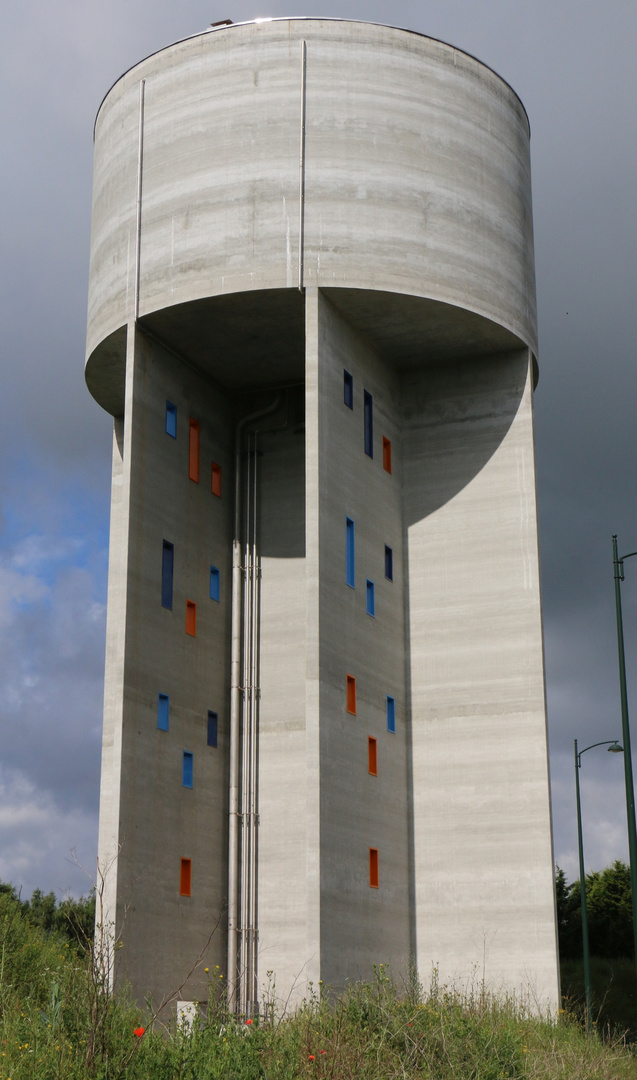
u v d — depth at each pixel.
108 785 25.50
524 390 29.05
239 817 27.58
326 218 25.64
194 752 27.02
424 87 27.25
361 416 27.48
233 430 30.48
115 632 29.28
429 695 28.23
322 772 23.55
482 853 26.92
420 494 29.52
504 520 28.58
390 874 26.23
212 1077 13.01
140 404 26.61
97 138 29.70
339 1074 14.27
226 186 26.02
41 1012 14.55
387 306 26.38
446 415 29.70
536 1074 16.67
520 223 29.31
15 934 20.36
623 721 24.39
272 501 29.69
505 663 27.78
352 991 19.00
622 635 24.91
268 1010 19.09
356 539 26.45
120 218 27.64
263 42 26.55
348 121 26.23
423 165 26.78
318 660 23.89
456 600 28.56
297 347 27.98
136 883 24.27
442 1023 16.59
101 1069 12.51
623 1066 18.84
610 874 60.72
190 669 27.33
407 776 27.94
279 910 26.88
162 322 26.73
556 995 25.52
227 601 29.23
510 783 27.09
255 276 25.39
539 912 26.17
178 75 27.19
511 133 29.52
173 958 25.06
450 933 26.70
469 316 27.11
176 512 27.56
